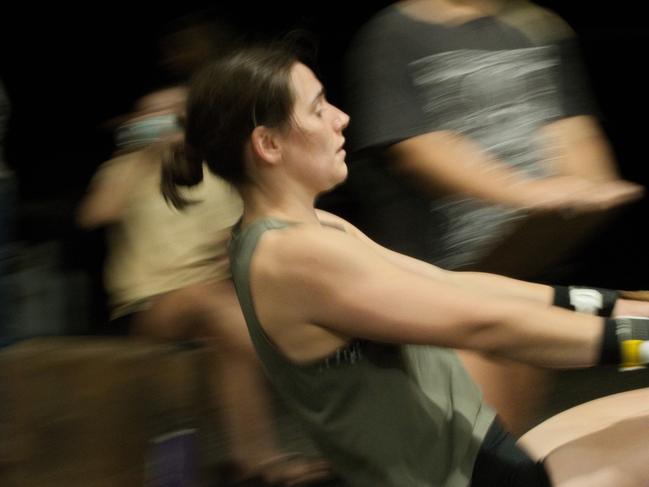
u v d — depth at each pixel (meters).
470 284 2.57
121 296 4.13
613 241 6.52
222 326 3.97
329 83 7.08
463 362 2.69
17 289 4.32
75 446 3.44
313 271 2.21
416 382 2.31
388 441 2.29
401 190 3.13
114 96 8.72
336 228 2.52
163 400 3.57
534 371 2.84
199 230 4.02
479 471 2.33
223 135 2.31
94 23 8.70
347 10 7.62
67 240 6.14
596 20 7.79
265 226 2.29
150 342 3.73
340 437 2.32
